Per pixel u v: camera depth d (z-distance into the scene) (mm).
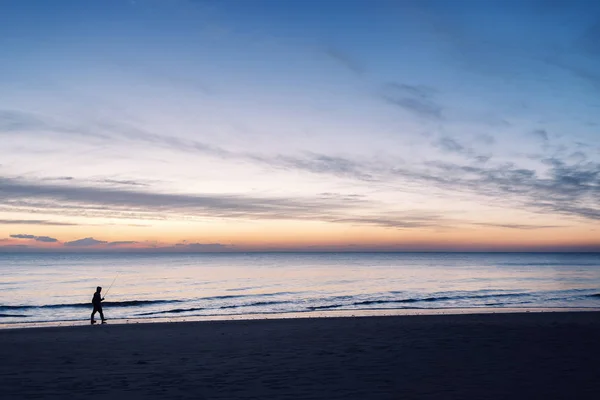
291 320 15961
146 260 143625
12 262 118062
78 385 5988
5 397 5395
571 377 6141
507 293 35875
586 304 27438
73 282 51094
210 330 13039
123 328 14109
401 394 5328
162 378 6375
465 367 6883
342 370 6773
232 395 5395
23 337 11734
